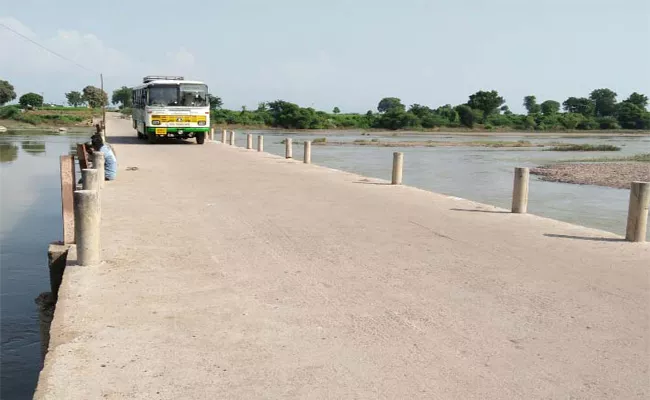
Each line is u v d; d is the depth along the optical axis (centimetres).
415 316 585
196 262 775
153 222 1034
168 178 1677
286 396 422
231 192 1417
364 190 1491
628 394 429
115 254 806
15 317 838
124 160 2194
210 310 595
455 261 794
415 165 3741
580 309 609
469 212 1182
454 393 428
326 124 10669
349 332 542
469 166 3678
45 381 438
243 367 468
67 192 894
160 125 3008
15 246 1235
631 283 700
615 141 7700
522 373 462
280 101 11081
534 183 2767
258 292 655
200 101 3058
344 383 443
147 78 3328
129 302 613
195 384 438
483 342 521
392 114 10962
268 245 876
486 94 12156
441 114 12256
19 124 7838
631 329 555
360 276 720
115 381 440
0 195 1869
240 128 10188
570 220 1784
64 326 545
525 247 880
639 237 917
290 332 541
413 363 478
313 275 723
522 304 623
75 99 12362
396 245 885
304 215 1124
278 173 1858
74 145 4156
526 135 9800
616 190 2523
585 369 470
